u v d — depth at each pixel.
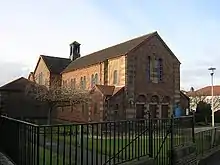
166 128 12.46
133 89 39.59
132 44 42.19
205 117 55.22
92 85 46.75
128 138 10.86
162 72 42.41
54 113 52.44
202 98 69.62
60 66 63.56
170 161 12.44
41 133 9.18
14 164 9.38
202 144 20.72
